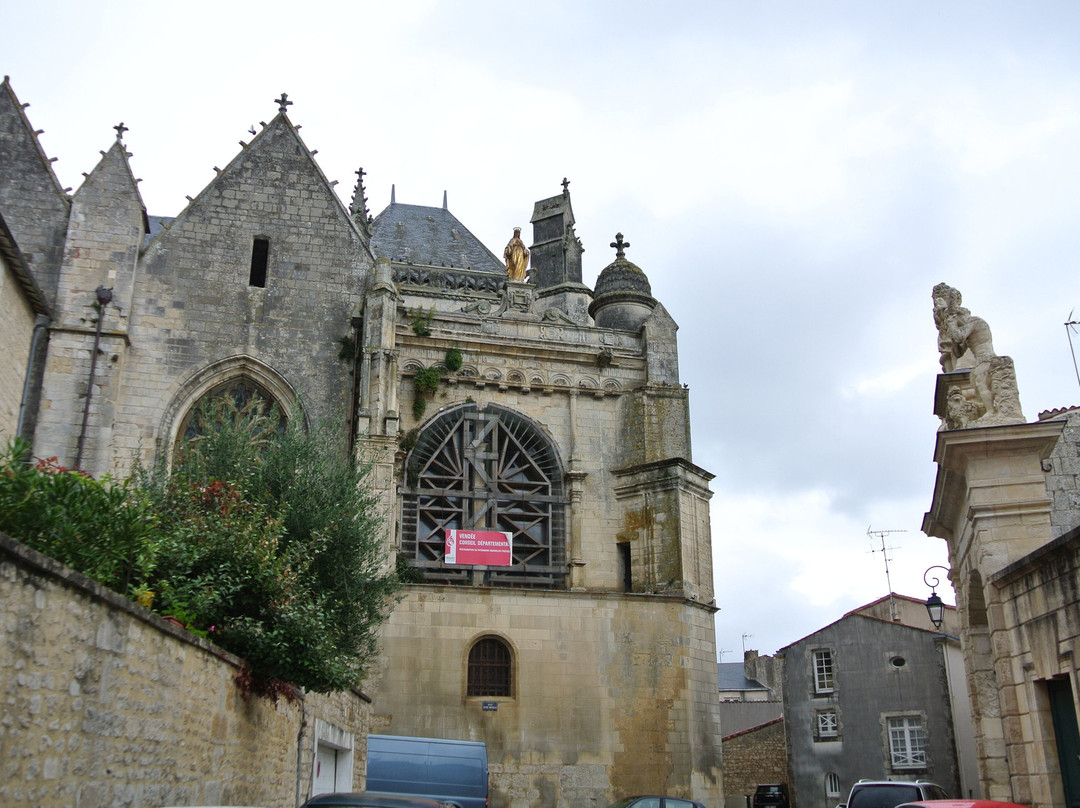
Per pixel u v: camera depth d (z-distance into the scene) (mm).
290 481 24094
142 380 35062
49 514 11688
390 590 27141
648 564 38969
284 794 17984
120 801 10984
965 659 24516
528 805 32312
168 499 19219
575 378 41812
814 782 48188
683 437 41562
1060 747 16938
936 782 45031
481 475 39375
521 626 33938
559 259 58500
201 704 13672
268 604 17281
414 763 26219
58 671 9570
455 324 41094
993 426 20000
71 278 34562
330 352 37188
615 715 33938
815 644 50031
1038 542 19531
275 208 38438
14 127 36438
